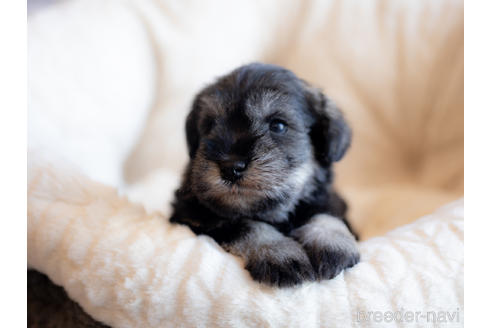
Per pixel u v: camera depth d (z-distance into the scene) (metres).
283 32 0.74
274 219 0.40
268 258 0.35
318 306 0.33
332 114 0.42
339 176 0.70
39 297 0.43
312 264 0.35
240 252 0.36
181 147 0.67
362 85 0.69
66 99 0.54
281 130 0.39
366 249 0.37
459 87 0.63
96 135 0.55
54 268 0.38
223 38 0.69
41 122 0.50
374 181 0.70
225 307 0.33
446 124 0.65
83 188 0.41
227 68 0.69
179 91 0.67
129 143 0.61
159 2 0.67
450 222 0.38
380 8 0.68
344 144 0.43
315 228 0.38
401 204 0.59
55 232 0.37
